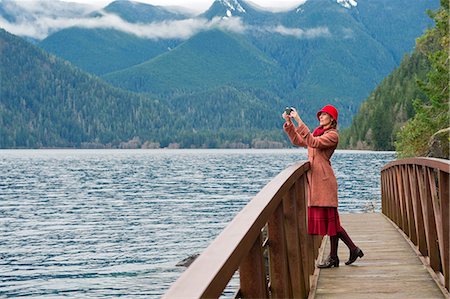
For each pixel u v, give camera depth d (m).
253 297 2.81
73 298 17.72
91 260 23.86
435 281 5.85
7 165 119.31
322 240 8.97
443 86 30.38
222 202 46.16
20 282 20.42
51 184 70.38
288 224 4.59
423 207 6.70
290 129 6.05
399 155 35.72
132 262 22.88
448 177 5.16
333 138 6.12
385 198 13.45
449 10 28.73
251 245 2.61
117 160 147.50
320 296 5.46
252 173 84.75
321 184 6.25
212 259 2.03
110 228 33.72
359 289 5.69
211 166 108.31
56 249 27.11
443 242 5.34
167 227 33.06
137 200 49.94
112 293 18.00
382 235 9.64
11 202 50.62
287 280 3.81
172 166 111.50
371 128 131.50
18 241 29.86
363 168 80.38
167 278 19.77
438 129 31.89
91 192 59.00
